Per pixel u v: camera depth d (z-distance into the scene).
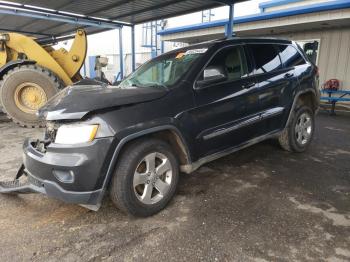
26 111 7.13
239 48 3.92
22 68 7.00
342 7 8.67
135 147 2.85
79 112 2.62
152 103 2.96
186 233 2.71
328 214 3.01
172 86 3.23
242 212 3.07
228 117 3.62
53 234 2.73
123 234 2.71
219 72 3.44
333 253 2.40
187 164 3.28
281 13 10.14
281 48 4.54
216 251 2.45
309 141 5.08
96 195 2.69
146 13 9.59
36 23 12.18
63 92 3.36
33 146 3.07
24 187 3.04
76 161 2.59
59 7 8.98
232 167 4.37
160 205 3.07
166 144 3.10
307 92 4.78
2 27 13.12
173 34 14.61
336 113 9.81
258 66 4.07
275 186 3.70
